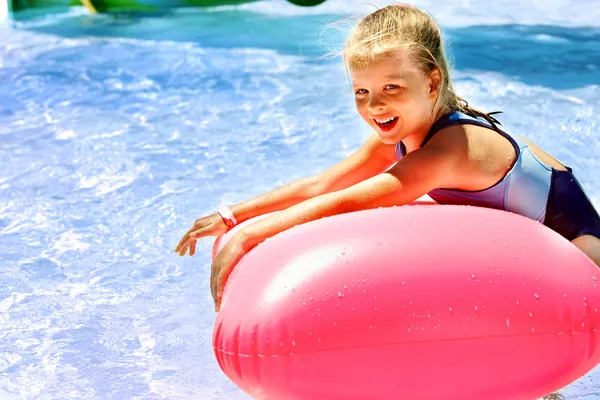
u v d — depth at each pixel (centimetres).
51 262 303
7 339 257
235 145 402
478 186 208
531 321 177
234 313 177
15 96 481
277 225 197
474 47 553
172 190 357
